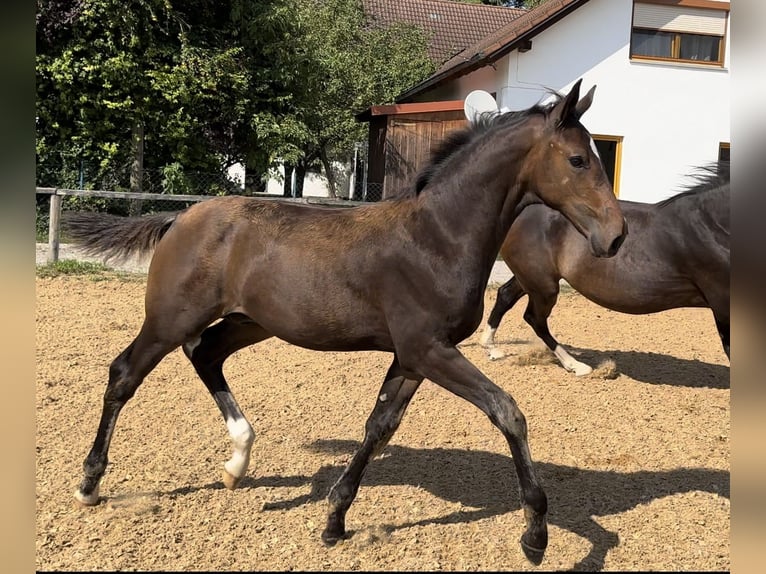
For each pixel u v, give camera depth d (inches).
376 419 140.4
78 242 156.4
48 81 479.8
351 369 254.2
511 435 122.0
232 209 143.8
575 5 515.2
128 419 194.2
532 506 121.6
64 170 495.2
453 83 673.6
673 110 565.6
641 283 216.7
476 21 1009.5
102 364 242.1
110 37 471.2
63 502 146.5
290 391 226.7
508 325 342.6
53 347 259.4
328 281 133.1
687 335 337.1
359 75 724.0
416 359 129.6
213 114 532.4
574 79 545.0
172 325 142.8
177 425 192.1
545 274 242.1
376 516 149.2
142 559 128.0
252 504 151.3
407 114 574.9
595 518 150.3
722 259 199.8
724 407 225.8
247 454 152.9
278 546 135.0
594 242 126.9
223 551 132.1
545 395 231.8
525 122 132.0
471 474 170.9
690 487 165.6
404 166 579.5
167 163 529.3
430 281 127.7
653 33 566.3
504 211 133.7
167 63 502.9
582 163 127.3
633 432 200.4
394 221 133.6
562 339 317.7
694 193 208.7
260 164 545.3
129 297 353.1
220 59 496.4
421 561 131.9
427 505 155.0
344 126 714.2
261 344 287.9
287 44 537.6
